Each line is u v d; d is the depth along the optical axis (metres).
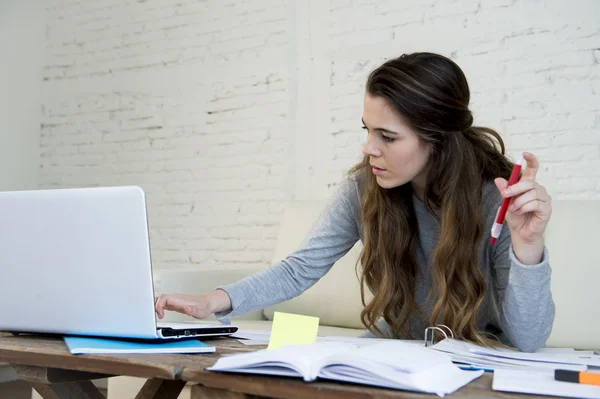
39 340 1.16
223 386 0.82
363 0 2.98
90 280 1.10
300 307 2.46
